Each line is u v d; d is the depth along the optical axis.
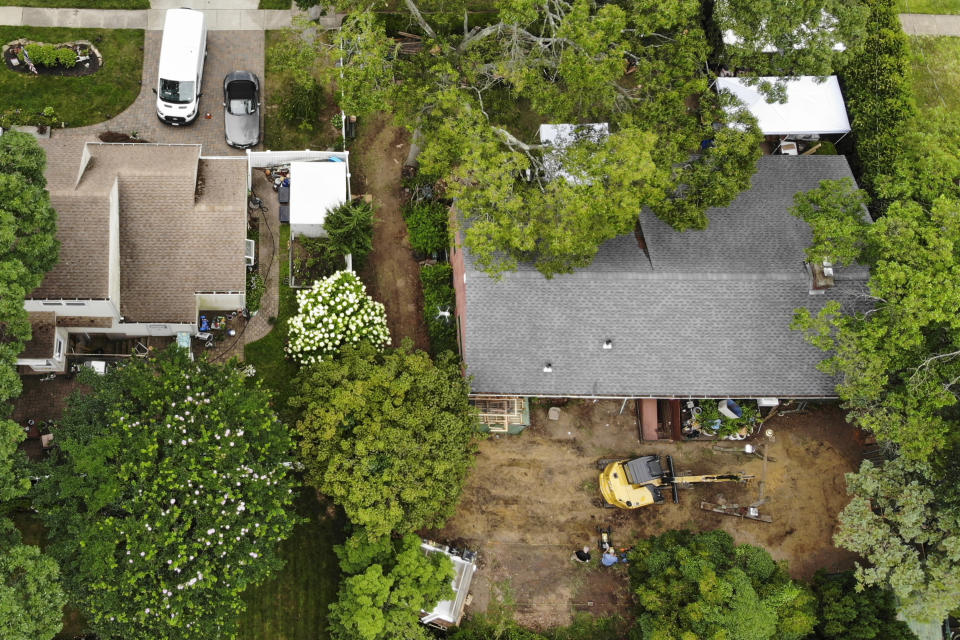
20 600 25.20
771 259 34.62
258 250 37.50
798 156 38.38
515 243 29.97
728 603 30.36
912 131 34.22
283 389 35.94
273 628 33.59
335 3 33.62
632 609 35.88
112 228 31.53
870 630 31.84
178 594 26.25
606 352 33.88
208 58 40.03
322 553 34.50
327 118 40.19
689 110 34.72
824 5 32.41
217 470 27.20
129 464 26.22
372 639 29.33
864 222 35.31
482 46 34.31
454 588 34.06
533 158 32.62
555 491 36.94
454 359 35.12
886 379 30.81
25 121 37.69
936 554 32.16
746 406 36.81
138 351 35.28
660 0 31.86
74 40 39.44
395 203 39.28
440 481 30.94
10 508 31.28
